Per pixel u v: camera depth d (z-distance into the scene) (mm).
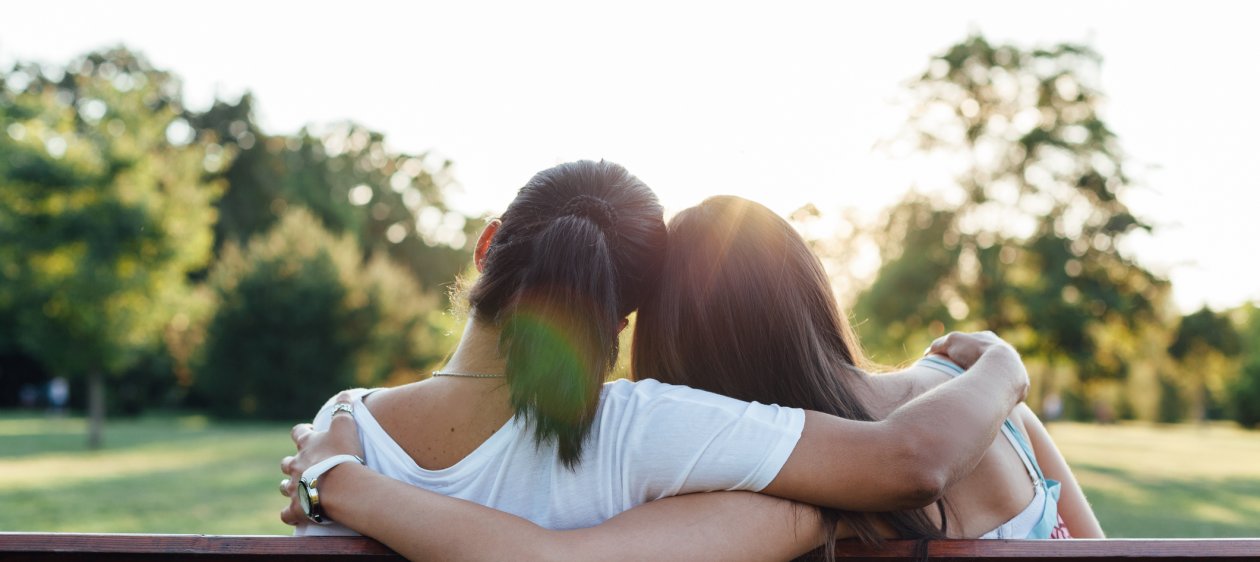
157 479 13242
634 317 1687
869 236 29750
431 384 1460
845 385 1543
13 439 23266
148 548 1255
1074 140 29641
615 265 1455
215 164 30359
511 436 1387
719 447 1286
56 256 23734
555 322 1329
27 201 23312
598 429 1356
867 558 1348
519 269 1397
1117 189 29453
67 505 10219
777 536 1286
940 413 1327
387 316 36125
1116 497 11734
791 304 1512
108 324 23031
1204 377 52656
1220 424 57875
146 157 24500
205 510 9828
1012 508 1570
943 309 28688
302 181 46812
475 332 1458
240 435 25797
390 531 1260
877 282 29219
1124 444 25906
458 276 1580
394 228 50312
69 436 24828
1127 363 31203
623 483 1334
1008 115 30266
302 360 34750
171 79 47438
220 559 1260
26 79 45906
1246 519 9586
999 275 29078
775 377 1495
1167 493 12227
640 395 1369
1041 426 1776
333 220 47000
